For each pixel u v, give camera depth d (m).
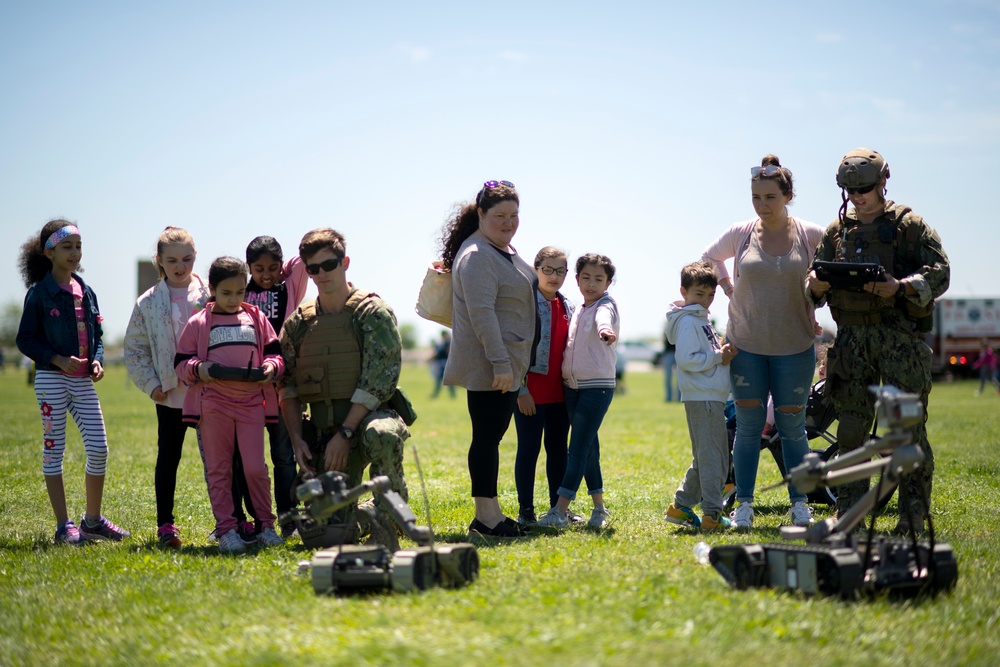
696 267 6.77
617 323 6.86
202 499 8.63
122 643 4.13
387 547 5.43
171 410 6.47
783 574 4.52
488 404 6.37
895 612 4.19
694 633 3.84
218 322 6.19
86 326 6.76
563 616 4.08
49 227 6.68
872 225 6.07
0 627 4.43
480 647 3.70
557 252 7.02
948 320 41.59
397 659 3.60
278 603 4.61
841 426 6.26
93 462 6.78
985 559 5.32
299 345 6.25
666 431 16.19
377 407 6.11
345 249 6.20
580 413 6.93
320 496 4.77
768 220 6.51
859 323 6.09
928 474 6.17
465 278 6.19
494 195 6.31
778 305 6.48
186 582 5.16
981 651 3.72
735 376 6.67
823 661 3.54
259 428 6.22
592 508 7.96
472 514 7.54
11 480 9.80
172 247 6.47
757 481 9.59
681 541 6.02
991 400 26.00
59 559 5.91
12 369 74.50
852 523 4.65
